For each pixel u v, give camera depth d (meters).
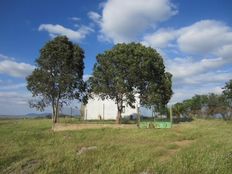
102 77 42.88
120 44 43.41
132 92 43.38
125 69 42.62
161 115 49.81
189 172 10.48
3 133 27.03
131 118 55.91
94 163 12.20
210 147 14.97
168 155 14.20
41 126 36.50
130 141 19.67
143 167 11.41
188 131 25.64
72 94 45.84
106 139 21.17
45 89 43.84
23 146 18.39
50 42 44.72
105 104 59.88
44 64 44.44
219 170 10.52
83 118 56.03
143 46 43.72
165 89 46.44
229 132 24.92
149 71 43.53
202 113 63.50
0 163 13.45
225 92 51.91
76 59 45.41
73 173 11.28
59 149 16.23
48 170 11.57
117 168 11.21
